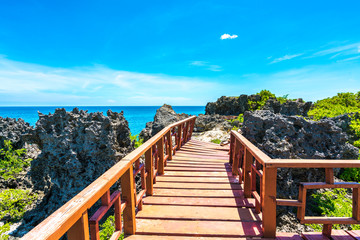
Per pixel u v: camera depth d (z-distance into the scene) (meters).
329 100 23.72
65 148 7.69
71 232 1.68
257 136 6.28
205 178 5.33
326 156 5.74
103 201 2.19
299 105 16.28
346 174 6.49
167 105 15.74
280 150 5.37
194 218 3.46
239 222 3.34
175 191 4.56
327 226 2.69
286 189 5.26
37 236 1.21
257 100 26.38
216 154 8.22
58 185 7.80
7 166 9.91
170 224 3.32
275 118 5.97
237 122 16.98
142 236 3.05
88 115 8.23
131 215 3.04
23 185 9.30
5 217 7.79
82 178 7.43
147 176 4.34
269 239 2.80
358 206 2.55
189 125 11.09
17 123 12.03
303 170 5.36
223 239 2.94
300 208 2.64
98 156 7.60
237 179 5.24
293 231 4.78
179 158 7.37
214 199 4.16
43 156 8.38
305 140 5.84
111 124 7.84
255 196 3.46
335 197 5.54
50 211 7.85
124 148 8.53
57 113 8.36
